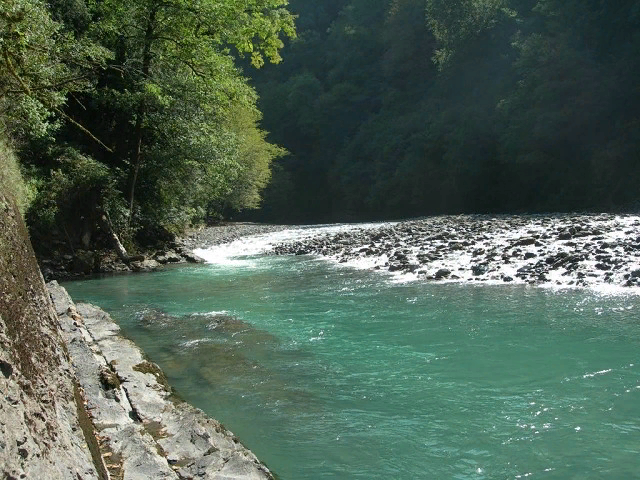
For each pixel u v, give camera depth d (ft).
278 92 296.71
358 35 301.63
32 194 53.98
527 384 21.12
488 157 186.19
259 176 187.21
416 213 224.74
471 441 16.85
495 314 31.65
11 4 24.21
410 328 30.25
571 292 35.53
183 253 74.95
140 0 75.97
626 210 130.93
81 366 22.50
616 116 151.33
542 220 76.79
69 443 12.18
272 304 39.32
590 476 14.51
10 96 31.71
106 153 80.02
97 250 69.05
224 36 85.35
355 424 18.61
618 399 19.15
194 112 80.33
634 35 144.77
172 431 17.74
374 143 246.27
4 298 13.00
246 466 15.10
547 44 159.33
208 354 27.58
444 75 223.30
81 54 47.96
